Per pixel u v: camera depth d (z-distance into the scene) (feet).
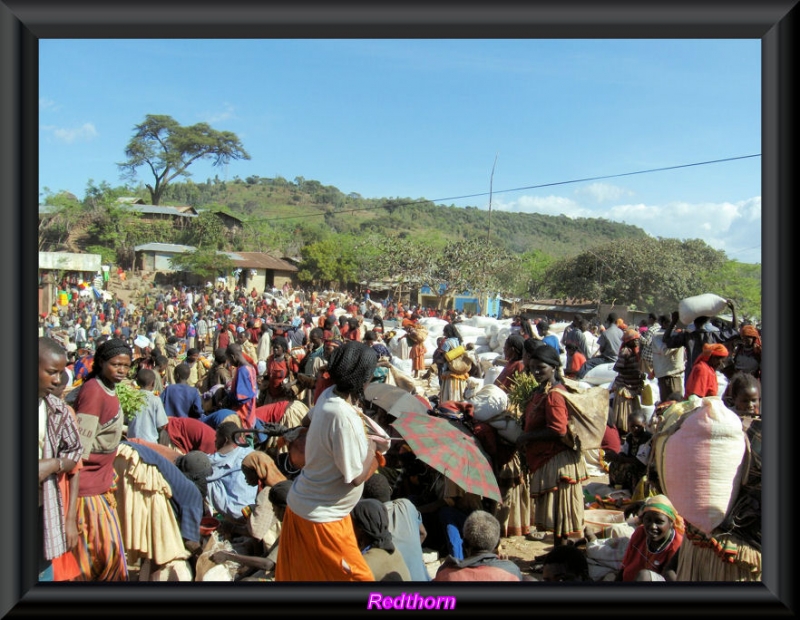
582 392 18.98
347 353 12.55
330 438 12.23
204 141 213.46
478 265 172.86
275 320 119.65
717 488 13.42
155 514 16.56
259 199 477.36
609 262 163.53
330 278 214.28
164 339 76.07
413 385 29.94
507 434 20.18
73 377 42.14
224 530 19.57
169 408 27.02
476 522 14.14
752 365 27.02
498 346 60.59
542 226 600.39
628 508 19.97
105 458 15.49
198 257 177.78
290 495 12.89
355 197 542.98
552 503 18.65
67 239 172.24
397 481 20.44
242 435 22.67
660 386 30.12
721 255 167.43
